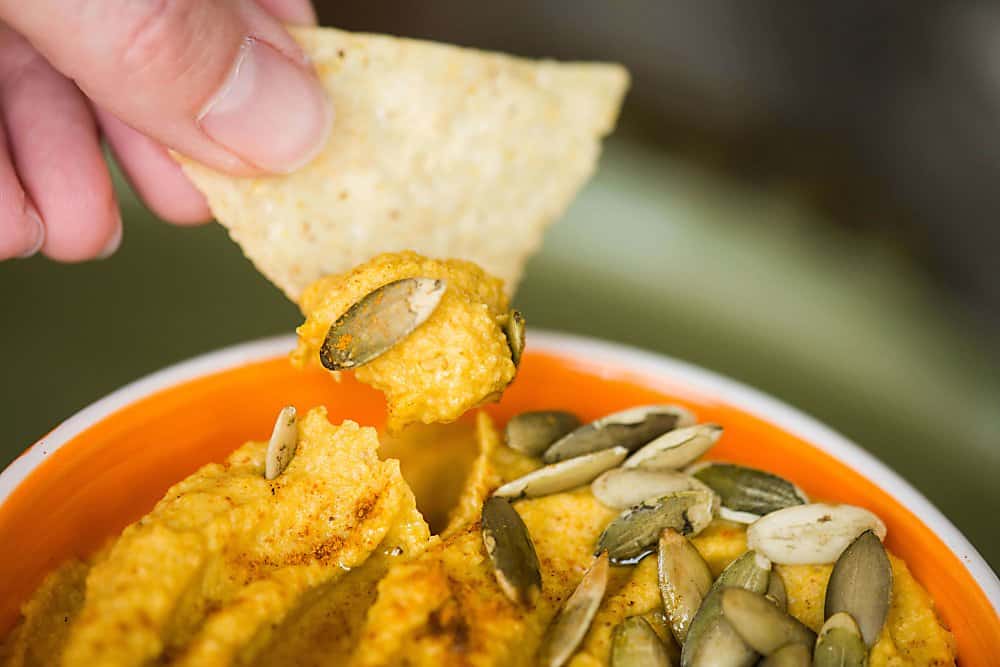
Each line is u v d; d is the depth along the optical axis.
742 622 0.16
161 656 0.15
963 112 0.27
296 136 0.18
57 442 0.18
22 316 0.23
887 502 0.18
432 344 0.17
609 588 0.17
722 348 0.25
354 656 0.16
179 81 0.17
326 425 0.18
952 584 0.17
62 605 0.16
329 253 0.19
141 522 0.16
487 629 0.16
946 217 0.27
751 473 0.18
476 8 0.29
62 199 0.20
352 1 0.28
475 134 0.20
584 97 0.20
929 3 0.27
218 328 0.23
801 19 0.28
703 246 0.27
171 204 0.21
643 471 0.18
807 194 0.28
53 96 0.20
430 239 0.19
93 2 0.16
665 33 0.29
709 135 0.29
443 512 0.19
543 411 0.19
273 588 0.16
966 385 0.25
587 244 0.27
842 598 0.16
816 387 0.25
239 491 0.17
